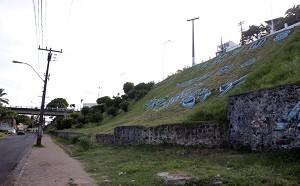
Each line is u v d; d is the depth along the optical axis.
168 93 35.47
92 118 51.91
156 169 11.78
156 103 34.31
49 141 43.38
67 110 92.81
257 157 11.26
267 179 8.22
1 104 76.25
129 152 18.56
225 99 18.70
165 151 16.50
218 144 15.04
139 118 31.33
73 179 11.20
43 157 19.72
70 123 68.06
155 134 19.38
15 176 11.96
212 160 12.14
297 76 13.88
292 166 9.39
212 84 26.72
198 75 34.56
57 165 15.48
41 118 31.72
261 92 13.09
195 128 16.39
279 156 10.78
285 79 14.88
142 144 20.52
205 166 10.84
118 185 9.71
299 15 46.31
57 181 10.82
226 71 28.48
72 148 27.59
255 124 13.09
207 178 8.70
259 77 18.33
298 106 11.30
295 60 16.28
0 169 13.94
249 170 9.34
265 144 12.38
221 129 15.16
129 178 10.83
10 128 87.12
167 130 18.36
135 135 21.86
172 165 11.77
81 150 23.53
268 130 12.36
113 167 13.68
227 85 23.58
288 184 7.80
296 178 8.36
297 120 11.18
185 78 37.53
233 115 14.66
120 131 24.27
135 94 48.75
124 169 12.52
